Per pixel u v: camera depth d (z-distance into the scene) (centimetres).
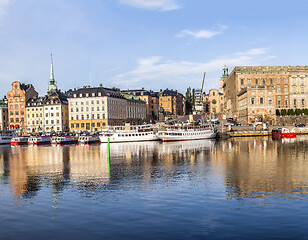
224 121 17738
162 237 2198
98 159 6700
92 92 18338
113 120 18688
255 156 6378
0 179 4509
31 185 4019
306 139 11169
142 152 7962
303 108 17738
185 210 2756
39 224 2527
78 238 2231
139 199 3153
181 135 12100
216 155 6775
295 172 4412
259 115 16250
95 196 3331
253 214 2606
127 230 2342
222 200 3028
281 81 17900
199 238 2167
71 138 13162
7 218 2681
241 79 18212
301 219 2470
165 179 4156
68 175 4700
